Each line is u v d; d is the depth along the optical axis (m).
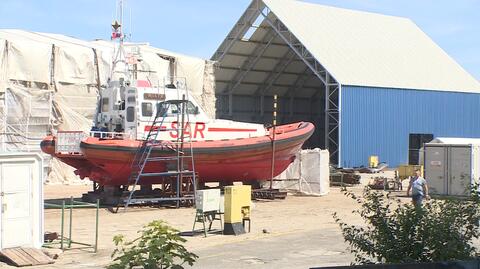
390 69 50.28
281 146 23.95
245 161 23.20
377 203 8.03
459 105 52.69
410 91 48.91
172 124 22.03
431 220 7.46
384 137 46.91
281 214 19.67
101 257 12.03
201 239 14.29
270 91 56.31
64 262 11.52
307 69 54.66
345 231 8.21
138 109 21.64
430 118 50.41
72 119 31.89
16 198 12.07
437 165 27.03
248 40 48.59
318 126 60.91
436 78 52.78
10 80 29.91
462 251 7.23
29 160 12.30
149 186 22.33
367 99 45.81
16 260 11.28
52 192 26.58
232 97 53.66
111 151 20.55
